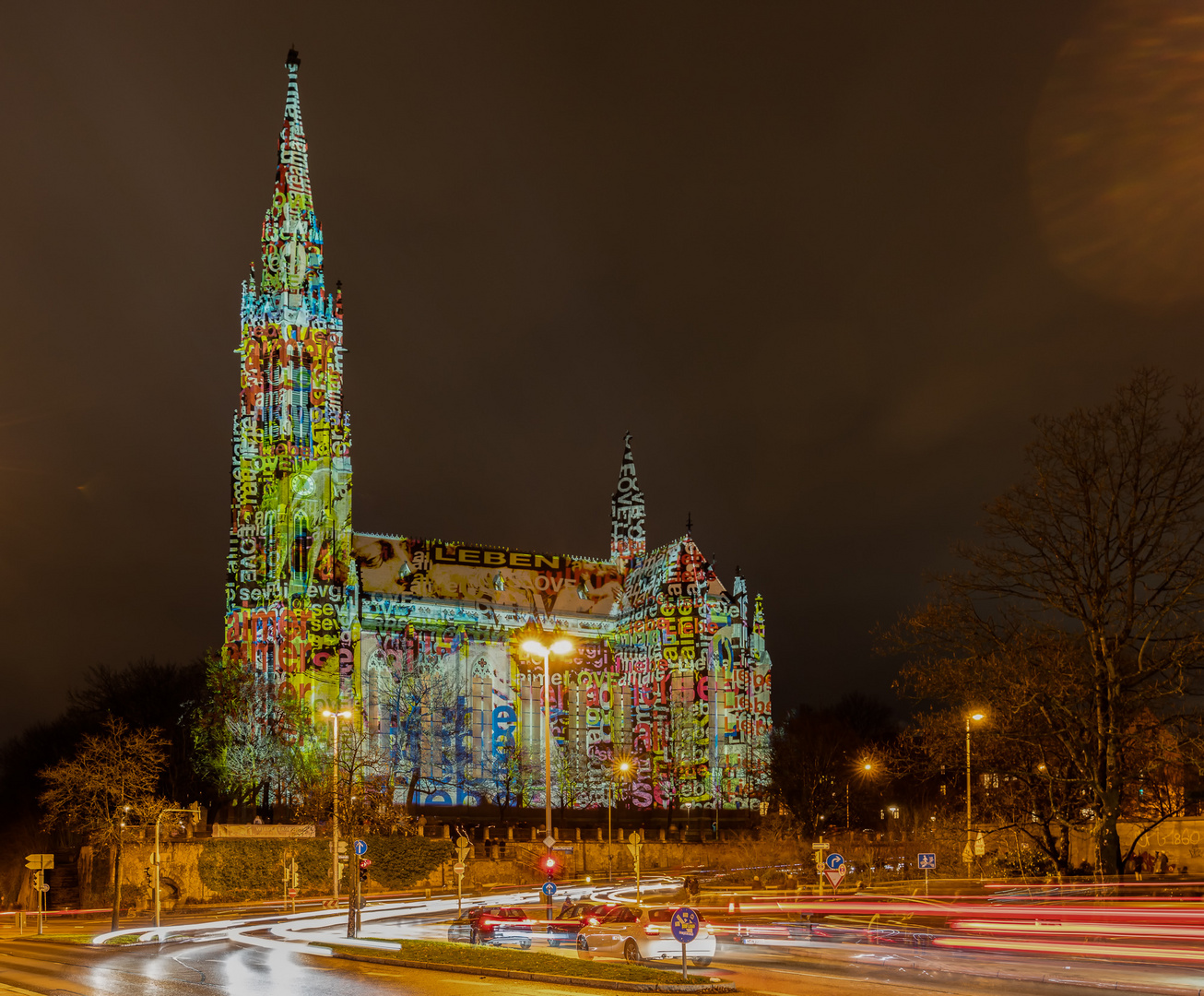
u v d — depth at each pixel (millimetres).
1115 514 50688
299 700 128250
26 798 125875
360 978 34969
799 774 138250
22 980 35000
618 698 164125
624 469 179875
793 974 33281
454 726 147125
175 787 121062
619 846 119438
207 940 53594
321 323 144750
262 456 138625
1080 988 28938
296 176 150125
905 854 90938
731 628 165500
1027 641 52625
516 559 165250
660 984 30141
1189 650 48656
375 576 151875
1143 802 58844
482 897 88625
